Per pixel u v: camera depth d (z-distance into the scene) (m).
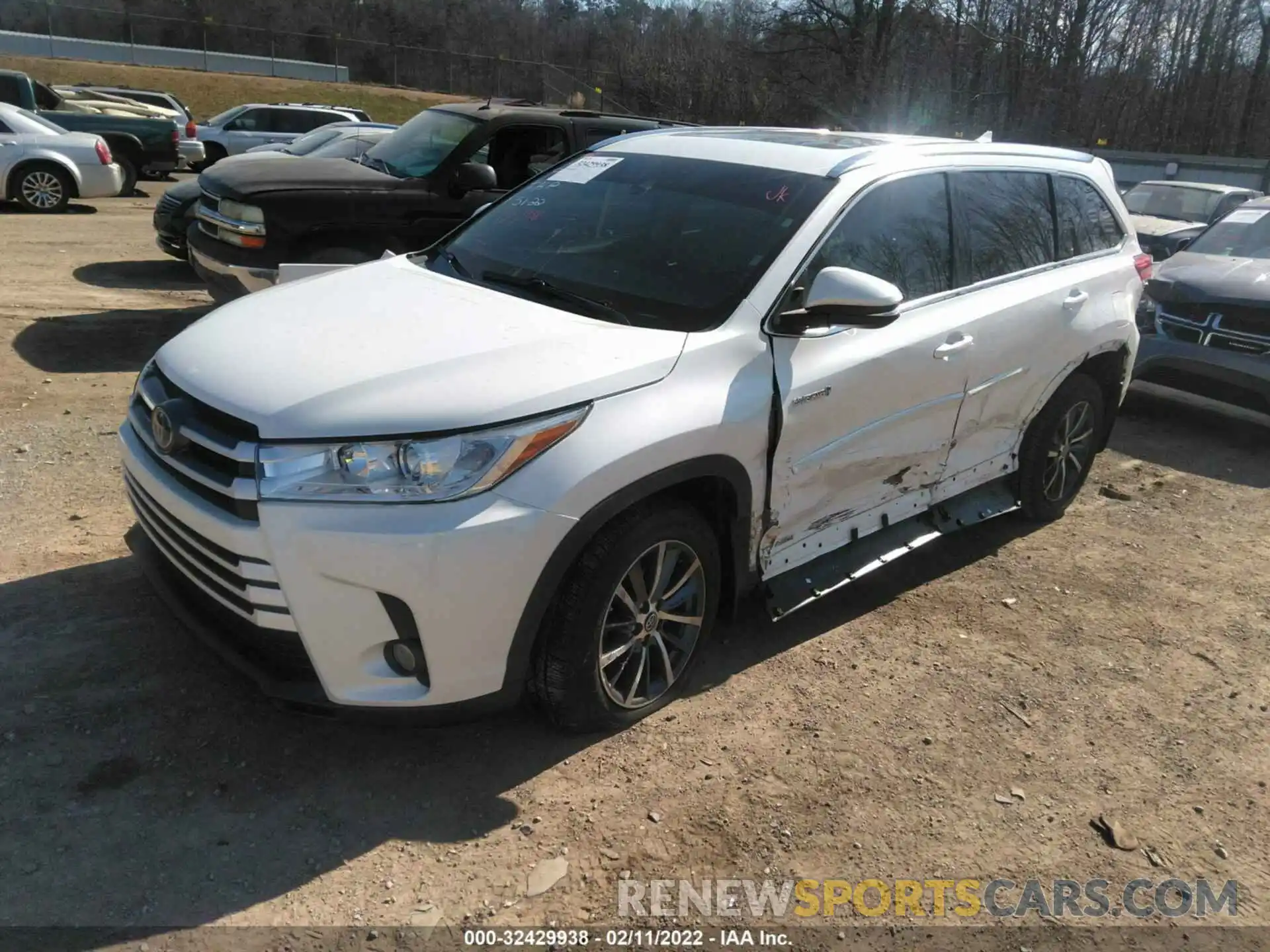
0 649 3.38
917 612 4.28
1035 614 4.35
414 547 2.59
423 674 2.74
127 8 46.84
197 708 3.18
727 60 34.50
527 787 2.99
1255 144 33.25
